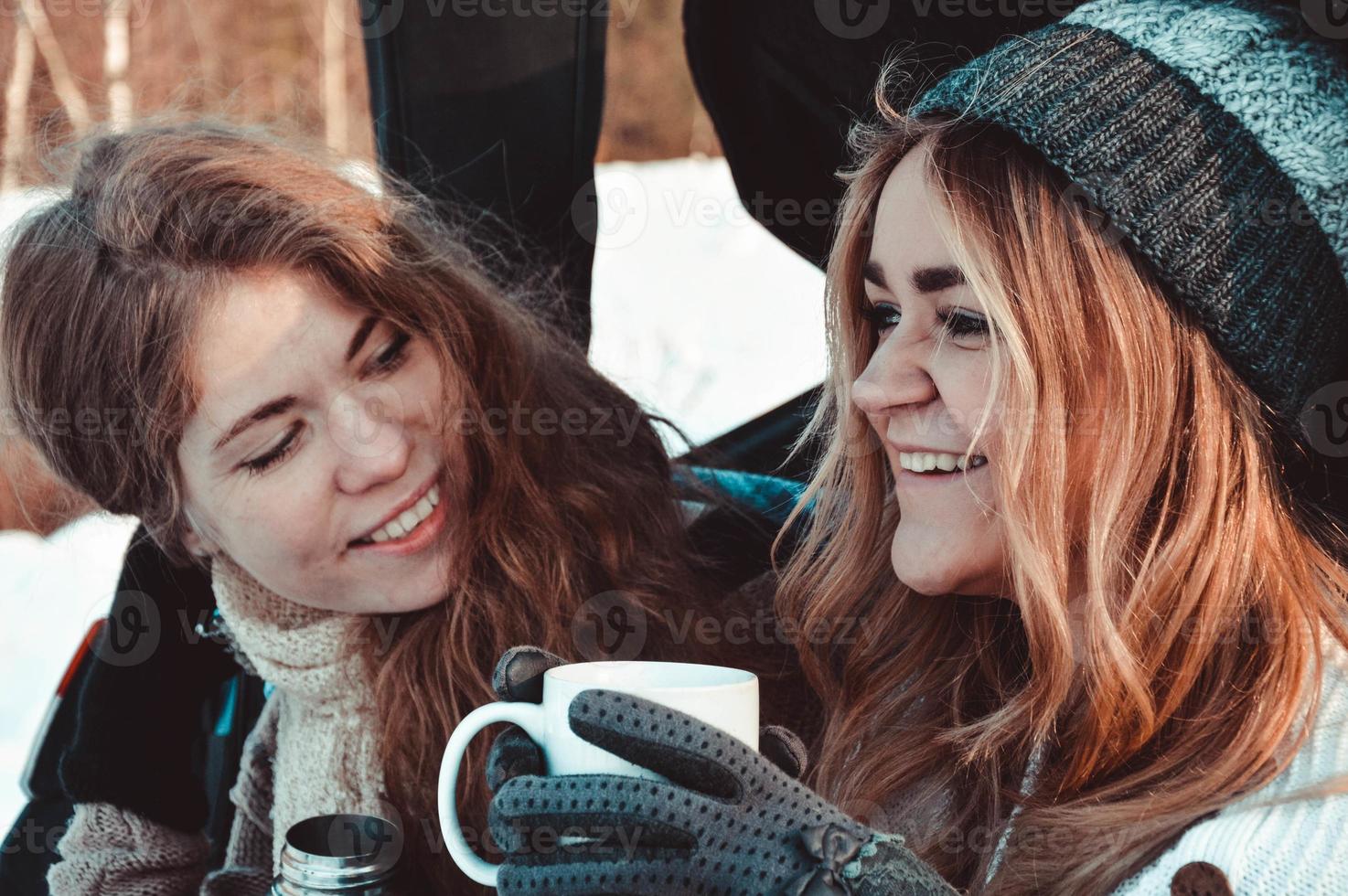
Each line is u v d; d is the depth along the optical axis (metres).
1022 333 0.77
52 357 1.05
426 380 1.04
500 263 1.36
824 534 1.05
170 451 1.01
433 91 1.33
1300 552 0.81
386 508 1.01
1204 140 0.74
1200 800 0.74
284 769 1.12
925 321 0.83
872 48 1.14
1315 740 0.74
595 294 3.44
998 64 0.78
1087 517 0.81
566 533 1.13
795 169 1.35
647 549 1.19
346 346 0.99
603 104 1.40
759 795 0.66
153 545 1.28
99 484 1.11
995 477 0.81
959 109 0.78
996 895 0.81
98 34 3.56
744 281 3.55
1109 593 0.81
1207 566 0.78
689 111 3.78
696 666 0.73
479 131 1.35
